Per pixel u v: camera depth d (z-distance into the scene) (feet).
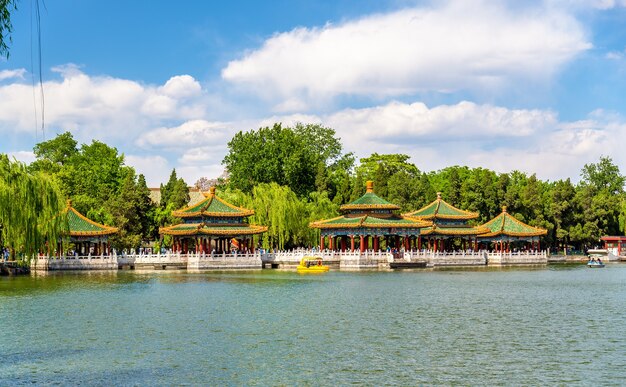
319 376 152.25
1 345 181.57
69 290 302.04
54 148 631.15
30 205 301.84
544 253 533.96
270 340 188.03
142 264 428.15
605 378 150.61
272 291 301.63
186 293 292.40
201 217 457.27
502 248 530.68
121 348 177.88
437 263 473.26
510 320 221.87
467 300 272.51
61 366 160.04
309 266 425.28
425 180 640.17
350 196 599.57
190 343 184.14
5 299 269.64
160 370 156.66
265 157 587.27
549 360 165.78
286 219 487.20
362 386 145.18
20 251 307.37
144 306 250.78
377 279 367.45
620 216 638.53
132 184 511.40
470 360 166.09
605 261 593.01
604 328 207.31
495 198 592.19
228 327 207.41
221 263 430.61
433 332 200.13
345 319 222.89
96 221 493.36
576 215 615.16
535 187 604.49
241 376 152.15
